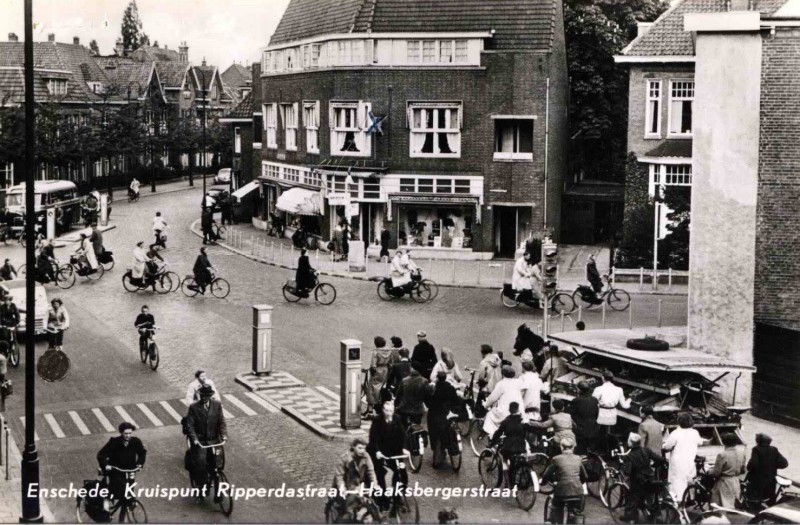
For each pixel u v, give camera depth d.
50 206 53.09
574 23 54.53
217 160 96.88
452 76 45.75
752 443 19.00
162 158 88.62
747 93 21.83
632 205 44.06
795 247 23.33
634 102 43.81
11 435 19.81
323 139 49.66
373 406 20.59
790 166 23.12
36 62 72.75
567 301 34.62
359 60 46.62
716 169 22.12
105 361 25.97
